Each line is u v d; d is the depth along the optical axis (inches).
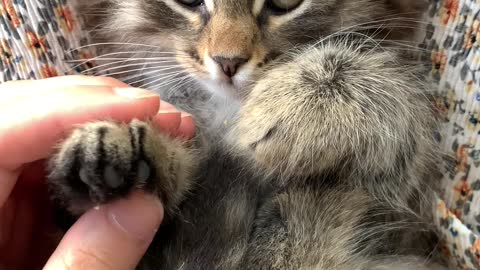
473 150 6.0
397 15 6.9
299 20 6.4
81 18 7.2
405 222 6.3
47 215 5.7
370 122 5.9
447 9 6.3
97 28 7.5
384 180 6.0
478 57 5.9
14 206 5.7
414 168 6.1
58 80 5.3
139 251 4.6
